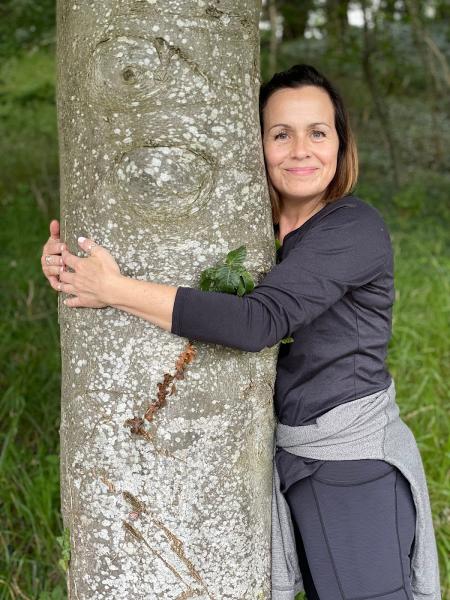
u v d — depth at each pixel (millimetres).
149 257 1668
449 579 2680
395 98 11117
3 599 2549
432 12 9289
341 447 1827
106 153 1644
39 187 7379
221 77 1646
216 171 1671
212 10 1616
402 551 1825
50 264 1806
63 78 1723
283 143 1955
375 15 8008
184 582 1774
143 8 1569
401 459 1865
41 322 4445
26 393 3584
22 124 8742
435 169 8938
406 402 3590
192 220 1665
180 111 1609
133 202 1625
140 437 1712
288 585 1930
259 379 1820
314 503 1844
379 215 1882
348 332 1853
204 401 1720
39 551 2711
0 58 7090
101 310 1697
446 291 4668
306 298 1668
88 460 1766
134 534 1753
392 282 1899
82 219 1702
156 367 1688
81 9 1637
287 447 1901
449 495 3004
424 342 4105
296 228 2012
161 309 1594
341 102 2012
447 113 10070
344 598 1795
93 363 1727
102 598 1808
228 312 1583
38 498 2828
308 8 8086
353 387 1860
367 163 8922
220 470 1769
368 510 1810
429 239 6137
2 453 3057
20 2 6562
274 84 1966
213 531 1781
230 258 1657
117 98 1594
